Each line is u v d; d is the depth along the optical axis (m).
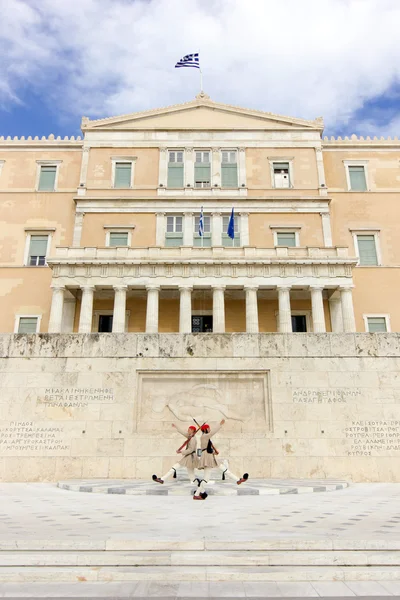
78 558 6.05
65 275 32.88
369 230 39.69
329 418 15.69
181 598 5.02
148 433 15.57
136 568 5.90
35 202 40.34
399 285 37.94
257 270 33.28
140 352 16.33
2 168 41.44
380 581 5.66
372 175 41.81
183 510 9.22
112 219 39.38
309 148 42.09
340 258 33.09
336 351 16.31
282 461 15.29
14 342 16.36
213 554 6.14
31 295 37.25
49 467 15.21
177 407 15.90
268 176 41.44
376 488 13.48
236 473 15.20
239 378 16.23
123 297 32.69
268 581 5.64
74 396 15.87
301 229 39.22
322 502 10.40
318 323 32.28
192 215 39.59
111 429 15.55
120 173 41.56
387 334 16.52
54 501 10.62
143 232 39.09
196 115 43.28
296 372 16.14
